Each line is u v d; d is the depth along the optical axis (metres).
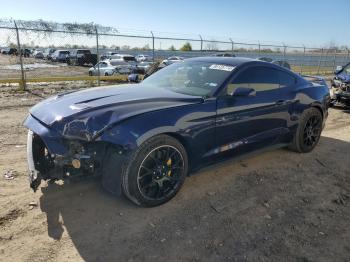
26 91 12.15
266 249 3.01
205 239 3.11
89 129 3.12
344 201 4.01
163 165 3.54
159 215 3.46
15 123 6.86
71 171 3.25
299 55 26.53
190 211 3.57
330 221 3.53
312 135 5.62
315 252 3.00
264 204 3.81
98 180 4.11
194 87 4.21
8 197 3.66
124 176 3.31
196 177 4.43
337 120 8.59
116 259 2.79
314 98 5.44
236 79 4.26
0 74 20.88
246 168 4.83
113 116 3.25
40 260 2.74
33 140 3.61
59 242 2.97
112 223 3.28
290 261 2.87
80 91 4.15
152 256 2.85
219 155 4.12
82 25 13.43
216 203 3.78
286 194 4.10
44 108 3.62
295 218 3.55
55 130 3.22
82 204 3.59
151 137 3.36
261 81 4.64
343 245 3.13
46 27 12.81
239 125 4.25
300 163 5.15
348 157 5.55
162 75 4.84
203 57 5.08
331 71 28.33
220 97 4.02
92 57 34.19
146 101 3.62
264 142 4.76
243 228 3.32
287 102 4.95
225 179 4.42
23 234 3.05
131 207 3.58
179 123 3.55
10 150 5.14
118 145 3.19
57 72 24.67
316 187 4.34
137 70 20.39
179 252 2.91
